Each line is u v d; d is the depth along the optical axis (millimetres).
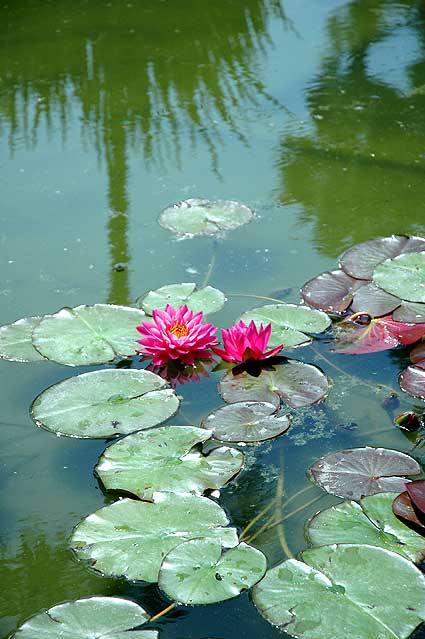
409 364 2301
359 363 2309
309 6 5223
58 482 1953
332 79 4219
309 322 2428
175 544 1695
